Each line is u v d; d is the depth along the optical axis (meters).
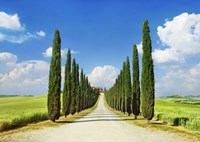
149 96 33.16
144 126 29.48
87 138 19.16
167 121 35.72
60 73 36.84
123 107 66.69
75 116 54.09
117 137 19.77
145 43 34.31
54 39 37.66
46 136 20.39
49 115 36.00
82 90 85.62
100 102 188.38
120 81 78.44
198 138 20.19
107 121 37.28
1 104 103.94
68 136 20.39
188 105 104.94
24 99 151.12
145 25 34.59
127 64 56.56
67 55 53.28
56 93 36.25
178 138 19.81
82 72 85.44
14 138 19.19
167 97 195.75
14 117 29.50
